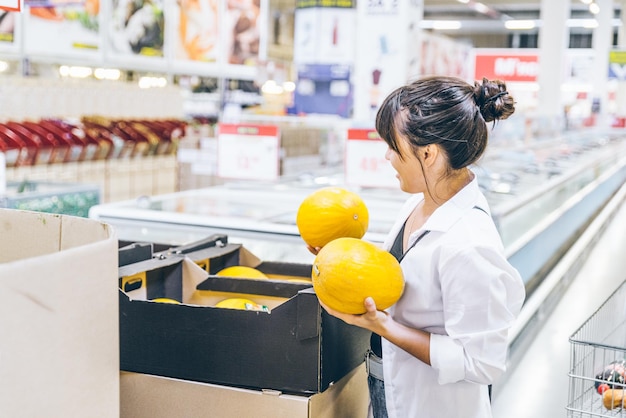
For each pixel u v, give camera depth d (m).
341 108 6.42
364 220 1.73
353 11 6.35
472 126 1.45
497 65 18.50
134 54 7.36
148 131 6.57
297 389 1.53
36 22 6.05
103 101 6.63
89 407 1.11
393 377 1.58
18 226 1.32
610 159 7.42
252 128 4.24
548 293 3.24
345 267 1.38
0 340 0.95
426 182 1.51
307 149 5.31
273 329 1.53
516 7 20.02
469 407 1.54
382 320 1.43
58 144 5.39
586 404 1.87
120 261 1.79
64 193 3.61
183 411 1.60
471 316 1.43
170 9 7.87
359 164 3.68
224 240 2.22
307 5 6.40
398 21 5.19
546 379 2.56
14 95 5.64
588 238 4.27
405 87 1.49
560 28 12.62
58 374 1.04
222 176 4.32
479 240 1.45
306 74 6.48
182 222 3.14
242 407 1.55
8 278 0.96
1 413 0.96
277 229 2.97
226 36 8.96
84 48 6.63
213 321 1.57
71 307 1.06
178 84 8.80
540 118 9.64
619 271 3.74
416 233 1.53
